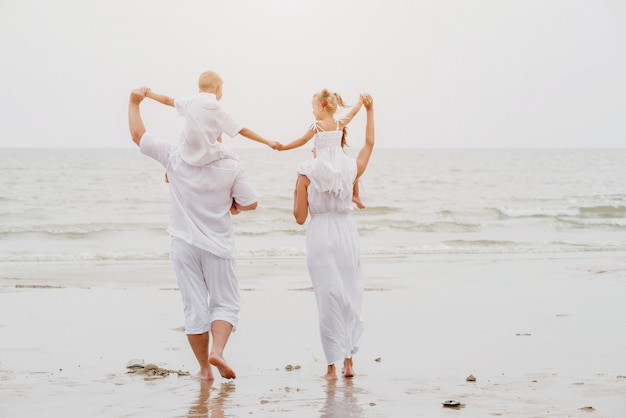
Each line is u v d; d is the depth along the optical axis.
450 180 50.00
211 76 5.30
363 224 23.56
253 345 6.64
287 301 9.35
